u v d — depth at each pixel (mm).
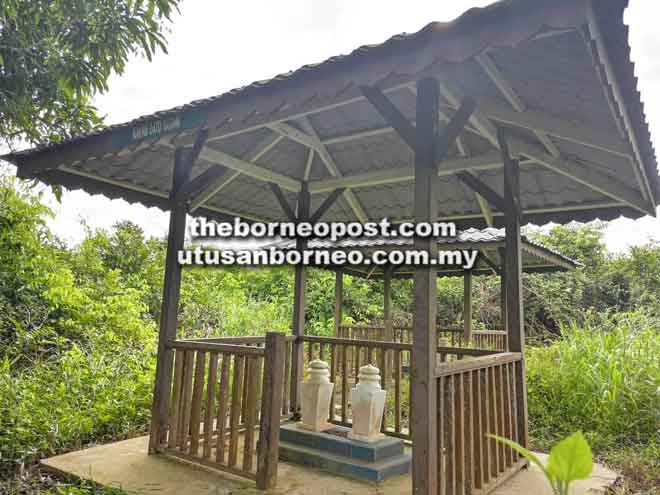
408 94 3352
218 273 12375
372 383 3674
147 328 8320
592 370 5711
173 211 3887
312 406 3891
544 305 14828
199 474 3322
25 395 4492
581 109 2660
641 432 5023
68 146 3590
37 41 4570
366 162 4609
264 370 3160
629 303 14297
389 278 9969
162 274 11352
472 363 2865
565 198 4418
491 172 4340
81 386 5086
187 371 3652
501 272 8930
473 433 2883
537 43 2121
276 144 4453
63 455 3703
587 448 1082
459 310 15906
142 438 4207
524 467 3477
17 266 7555
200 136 3658
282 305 13289
